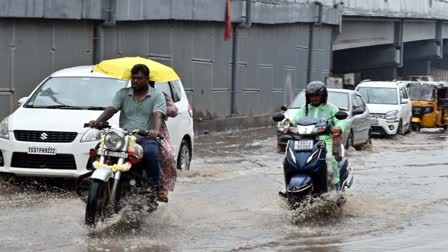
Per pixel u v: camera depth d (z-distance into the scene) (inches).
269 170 688.4
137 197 386.0
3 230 390.6
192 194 523.5
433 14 2682.1
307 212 425.7
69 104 561.6
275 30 1440.7
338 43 1991.9
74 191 518.3
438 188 580.7
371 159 815.7
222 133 1138.7
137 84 400.2
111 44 919.0
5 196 498.0
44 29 802.8
